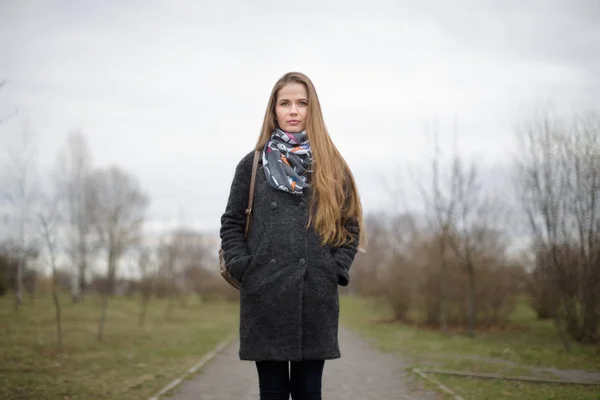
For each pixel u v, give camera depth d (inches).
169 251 1103.0
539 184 474.3
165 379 290.4
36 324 556.4
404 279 884.0
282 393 99.0
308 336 96.3
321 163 100.7
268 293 95.7
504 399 238.7
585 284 465.4
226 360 383.6
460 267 719.7
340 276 99.8
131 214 1354.6
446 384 283.1
